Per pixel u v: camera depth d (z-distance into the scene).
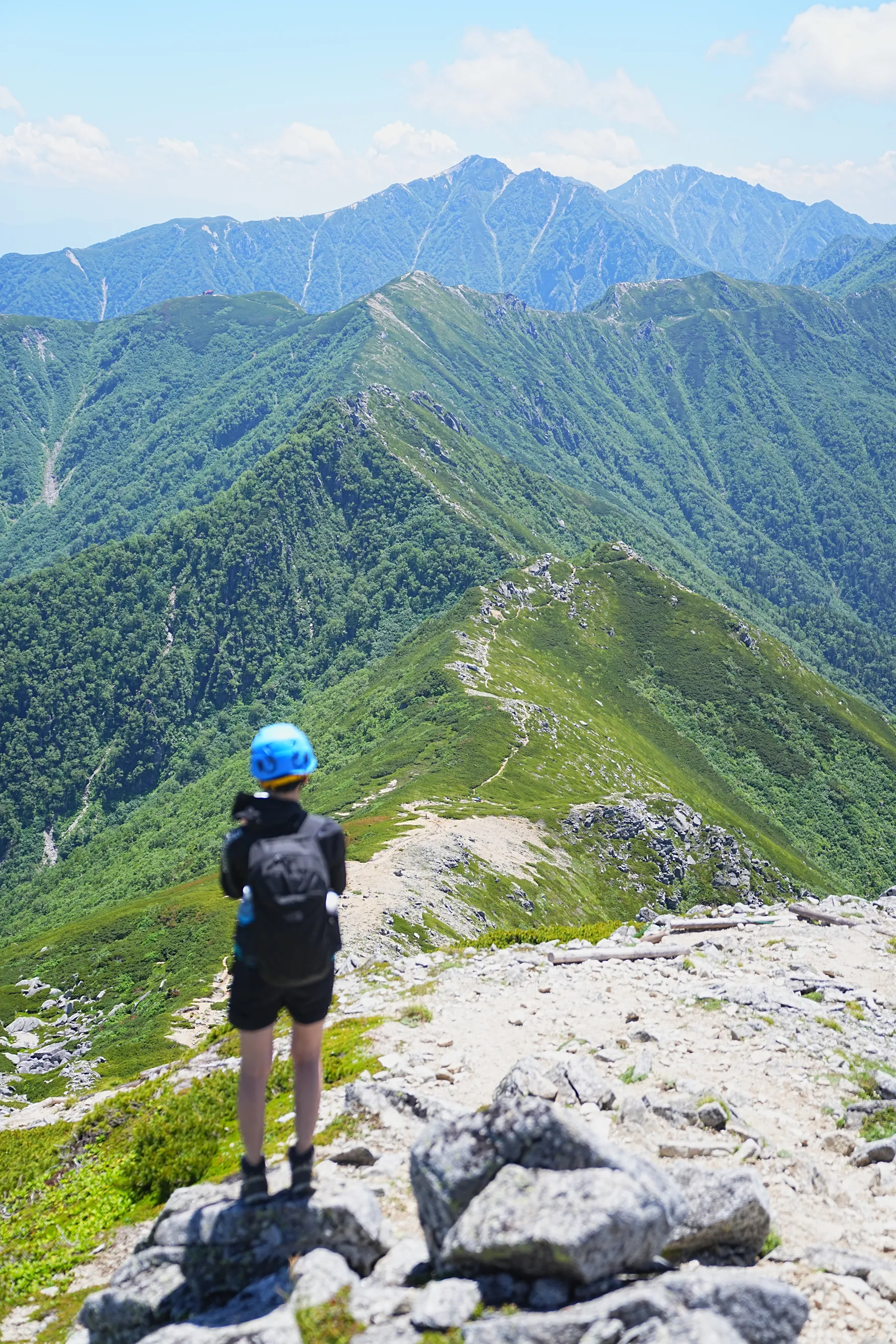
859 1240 7.46
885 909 18.88
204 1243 6.72
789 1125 9.73
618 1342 4.88
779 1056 11.45
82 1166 12.59
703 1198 6.78
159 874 196.00
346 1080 11.49
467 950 18.86
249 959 6.56
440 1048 12.18
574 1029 12.62
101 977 90.38
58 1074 58.50
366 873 91.75
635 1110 9.41
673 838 150.38
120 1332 6.58
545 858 123.00
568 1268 5.51
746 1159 8.66
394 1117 9.71
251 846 6.57
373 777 166.12
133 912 104.56
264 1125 6.94
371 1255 6.62
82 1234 10.37
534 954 17.17
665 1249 6.65
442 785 148.00
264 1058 6.84
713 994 13.59
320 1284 5.97
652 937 17.77
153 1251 6.95
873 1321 6.13
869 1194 8.38
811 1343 5.92
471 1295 5.59
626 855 139.62
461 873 99.50
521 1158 6.32
